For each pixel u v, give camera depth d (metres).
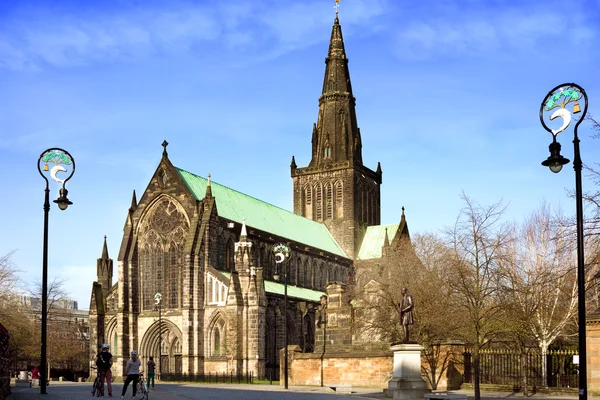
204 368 123.31
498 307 68.81
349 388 74.75
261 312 122.12
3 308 132.50
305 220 171.12
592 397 60.62
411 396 56.62
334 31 186.62
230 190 149.25
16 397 47.50
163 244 131.62
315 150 183.12
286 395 60.56
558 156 40.00
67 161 53.41
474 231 67.31
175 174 132.12
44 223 52.03
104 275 146.50
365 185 182.50
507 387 70.94
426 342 81.00
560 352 71.75
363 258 173.88
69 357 175.12
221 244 132.50
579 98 40.03
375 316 97.00
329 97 183.25
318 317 101.44
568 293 92.94
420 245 121.12
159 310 121.44
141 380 50.91
